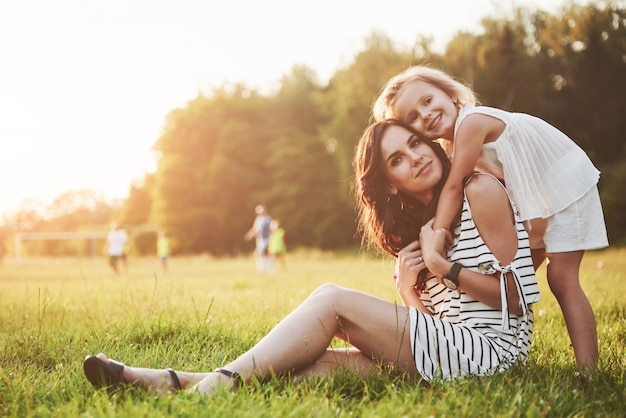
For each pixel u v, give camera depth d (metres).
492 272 2.78
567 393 2.46
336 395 2.45
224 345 3.88
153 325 4.31
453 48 40.94
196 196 64.31
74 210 109.25
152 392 2.49
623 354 3.51
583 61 43.66
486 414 2.20
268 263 19.58
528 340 2.94
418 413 2.19
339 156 47.59
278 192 59.31
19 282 14.37
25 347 3.86
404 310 2.77
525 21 43.06
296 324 2.68
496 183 2.85
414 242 3.13
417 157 3.04
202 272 18.72
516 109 40.69
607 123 42.91
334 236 55.22
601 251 26.14
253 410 2.22
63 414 2.34
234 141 63.25
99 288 9.20
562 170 3.26
